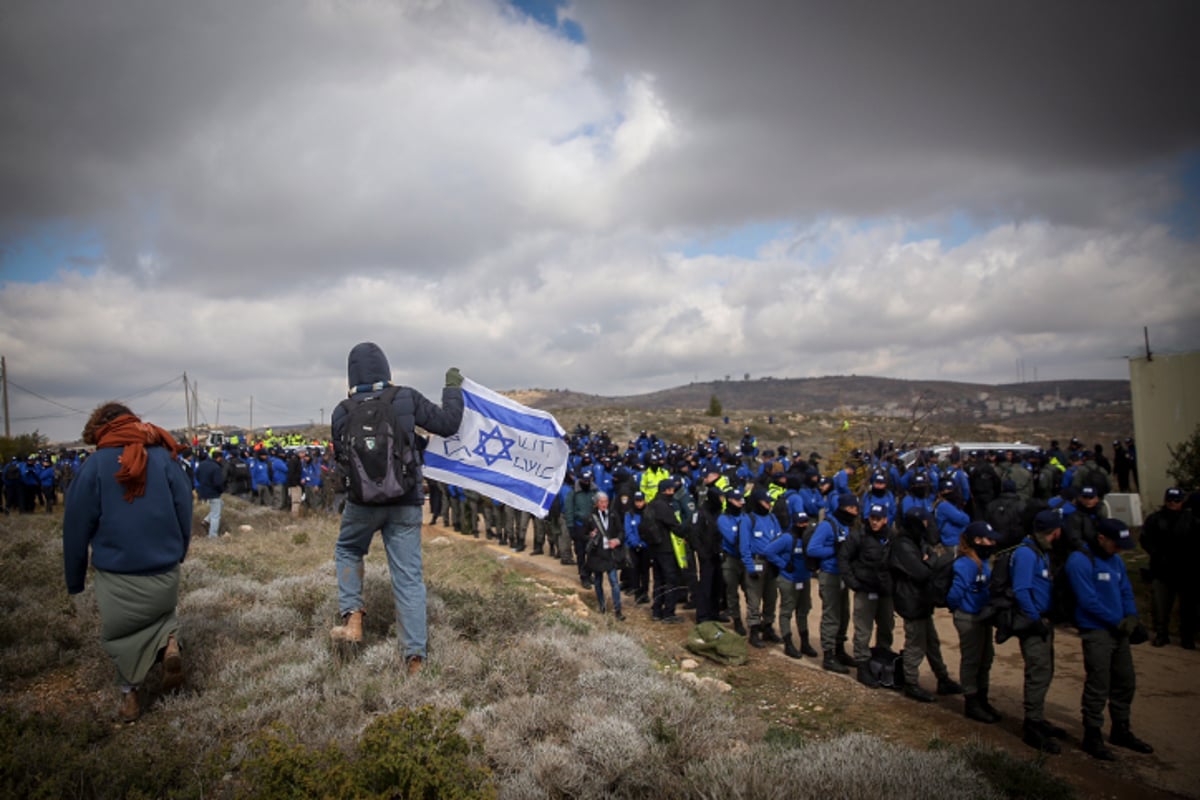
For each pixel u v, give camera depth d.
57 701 5.41
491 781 3.91
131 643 4.98
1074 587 6.04
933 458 16.38
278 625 6.96
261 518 18.91
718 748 4.98
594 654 6.91
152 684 5.49
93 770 3.96
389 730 3.94
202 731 4.61
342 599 5.79
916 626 7.30
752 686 7.69
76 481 4.87
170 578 5.10
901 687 7.58
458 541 16.84
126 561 4.89
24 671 5.93
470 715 5.04
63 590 8.13
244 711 4.94
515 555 15.63
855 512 8.16
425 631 5.80
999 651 9.16
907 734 6.37
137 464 4.90
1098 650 5.97
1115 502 15.41
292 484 20.77
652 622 10.45
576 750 4.70
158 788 3.96
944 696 7.46
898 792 4.32
